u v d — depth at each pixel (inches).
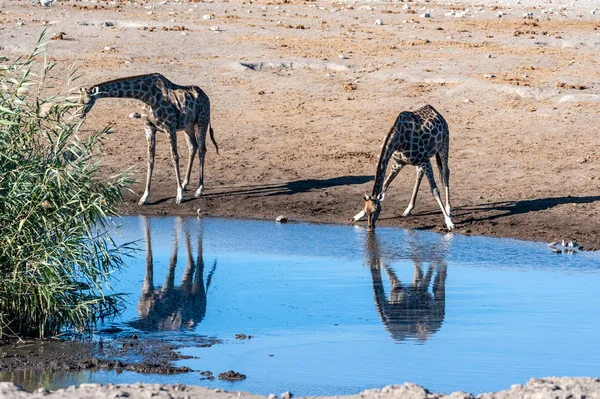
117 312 770.8
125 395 481.1
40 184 718.5
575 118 1473.9
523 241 1030.4
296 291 832.9
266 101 1603.1
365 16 2445.9
